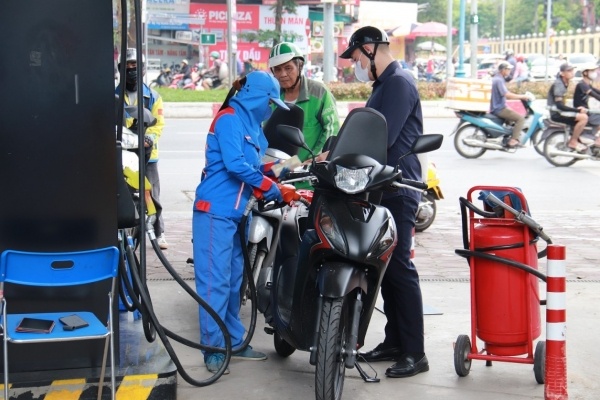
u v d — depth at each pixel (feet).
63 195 18.25
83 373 18.21
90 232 18.40
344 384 19.74
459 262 31.81
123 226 18.98
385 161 19.07
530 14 325.21
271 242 22.31
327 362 16.84
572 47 270.46
